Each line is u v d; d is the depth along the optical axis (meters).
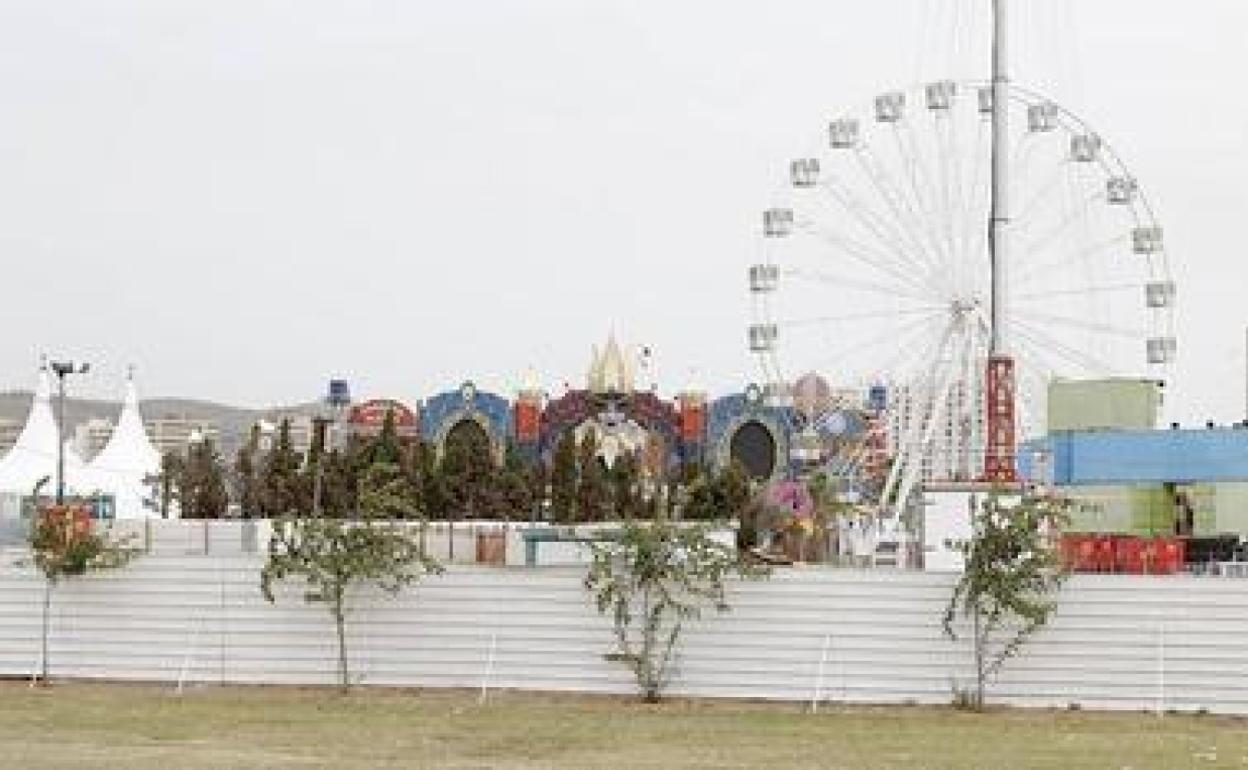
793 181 96.19
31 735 37.88
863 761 34.53
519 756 35.06
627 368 177.12
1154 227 94.31
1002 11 74.69
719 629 46.62
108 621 49.50
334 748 36.03
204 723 40.41
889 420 106.94
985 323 84.56
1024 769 33.44
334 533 47.31
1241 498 92.56
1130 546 65.94
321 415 182.00
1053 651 45.19
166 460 146.62
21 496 103.44
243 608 48.88
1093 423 98.75
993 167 74.75
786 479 144.38
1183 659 44.53
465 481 137.12
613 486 140.88
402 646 47.97
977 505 51.97
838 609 46.19
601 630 47.16
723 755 35.47
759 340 98.62
